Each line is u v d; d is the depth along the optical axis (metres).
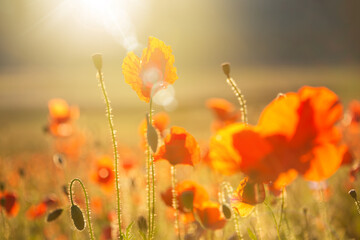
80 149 7.05
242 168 1.63
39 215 4.62
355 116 5.89
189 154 2.29
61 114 6.41
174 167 2.42
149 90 2.25
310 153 1.57
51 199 4.66
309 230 3.41
